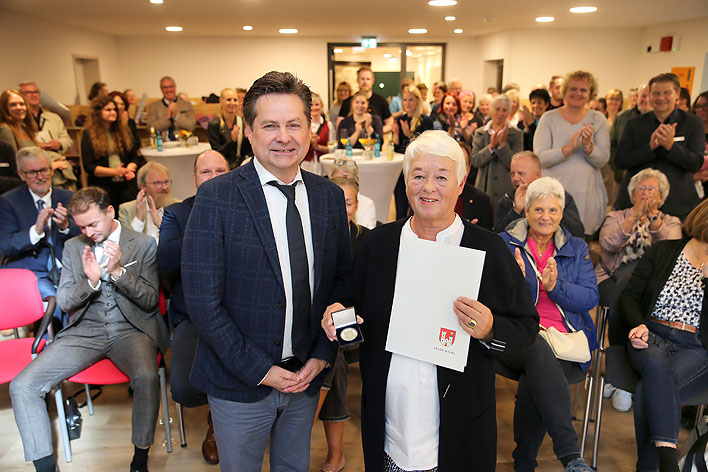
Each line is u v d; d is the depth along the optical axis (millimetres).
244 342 1294
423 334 1232
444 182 1179
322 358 1390
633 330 2025
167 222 2199
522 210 2625
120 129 4531
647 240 2484
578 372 2061
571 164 3266
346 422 2447
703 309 2008
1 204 2820
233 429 1374
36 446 1959
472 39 10945
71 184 4508
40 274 2812
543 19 7562
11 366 2133
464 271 1190
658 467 1946
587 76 3172
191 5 5926
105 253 2033
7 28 6309
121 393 2713
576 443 1841
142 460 2027
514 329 1205
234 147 5219
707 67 7676
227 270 1293
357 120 5355
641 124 3195
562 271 2168
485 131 4148
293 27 8484
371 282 1313
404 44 10891
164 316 2414
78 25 8094
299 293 1337
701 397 1942
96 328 2154
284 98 1201
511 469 2104
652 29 8906
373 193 4590
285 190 1301
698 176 3438
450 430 1248
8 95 4195
